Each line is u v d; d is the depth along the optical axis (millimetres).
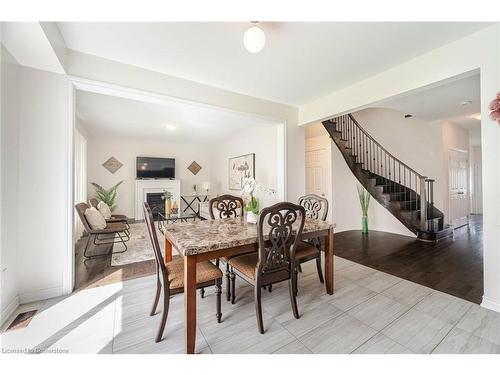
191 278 1530
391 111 5430
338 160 5191
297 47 2244
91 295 2254
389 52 2338
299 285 2516
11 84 1933
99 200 5824
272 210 1698
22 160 2061
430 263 3158
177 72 2752
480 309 1993
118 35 2055
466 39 2082
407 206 4836
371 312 1973
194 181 7633
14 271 1989
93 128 5328
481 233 4898
